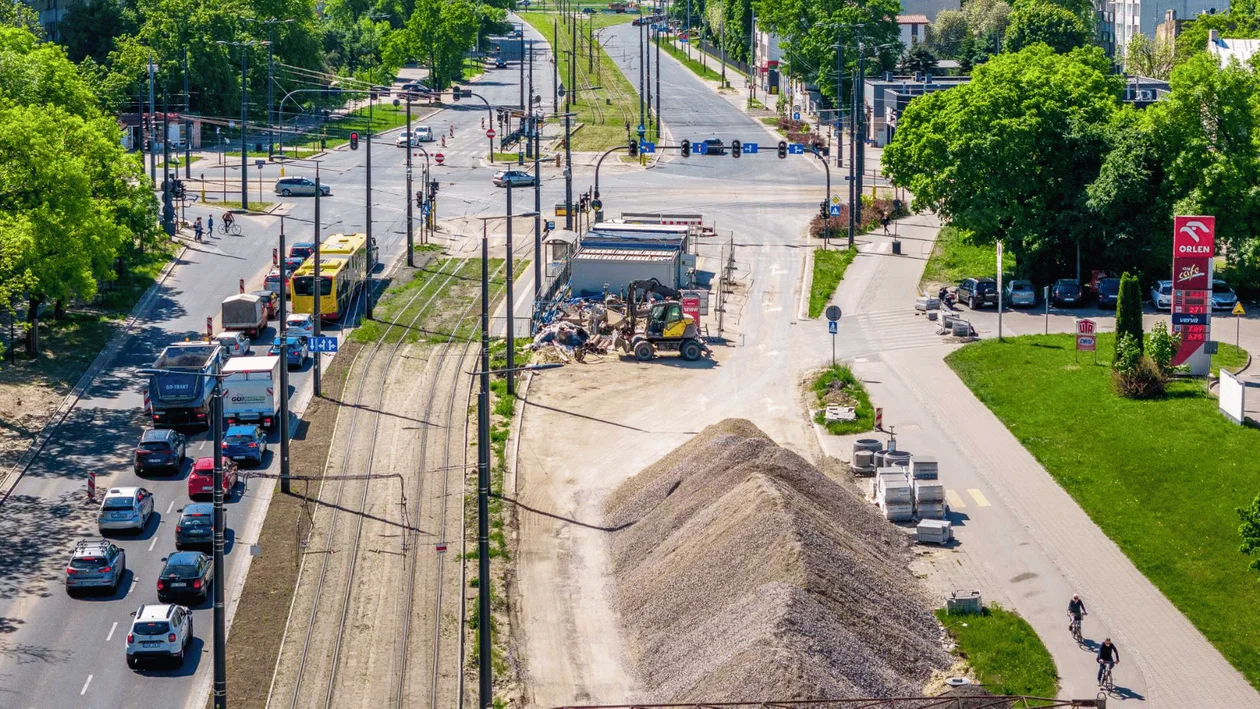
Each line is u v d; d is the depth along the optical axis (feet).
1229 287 430.61
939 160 452.35
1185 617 237.86
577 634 233.96
